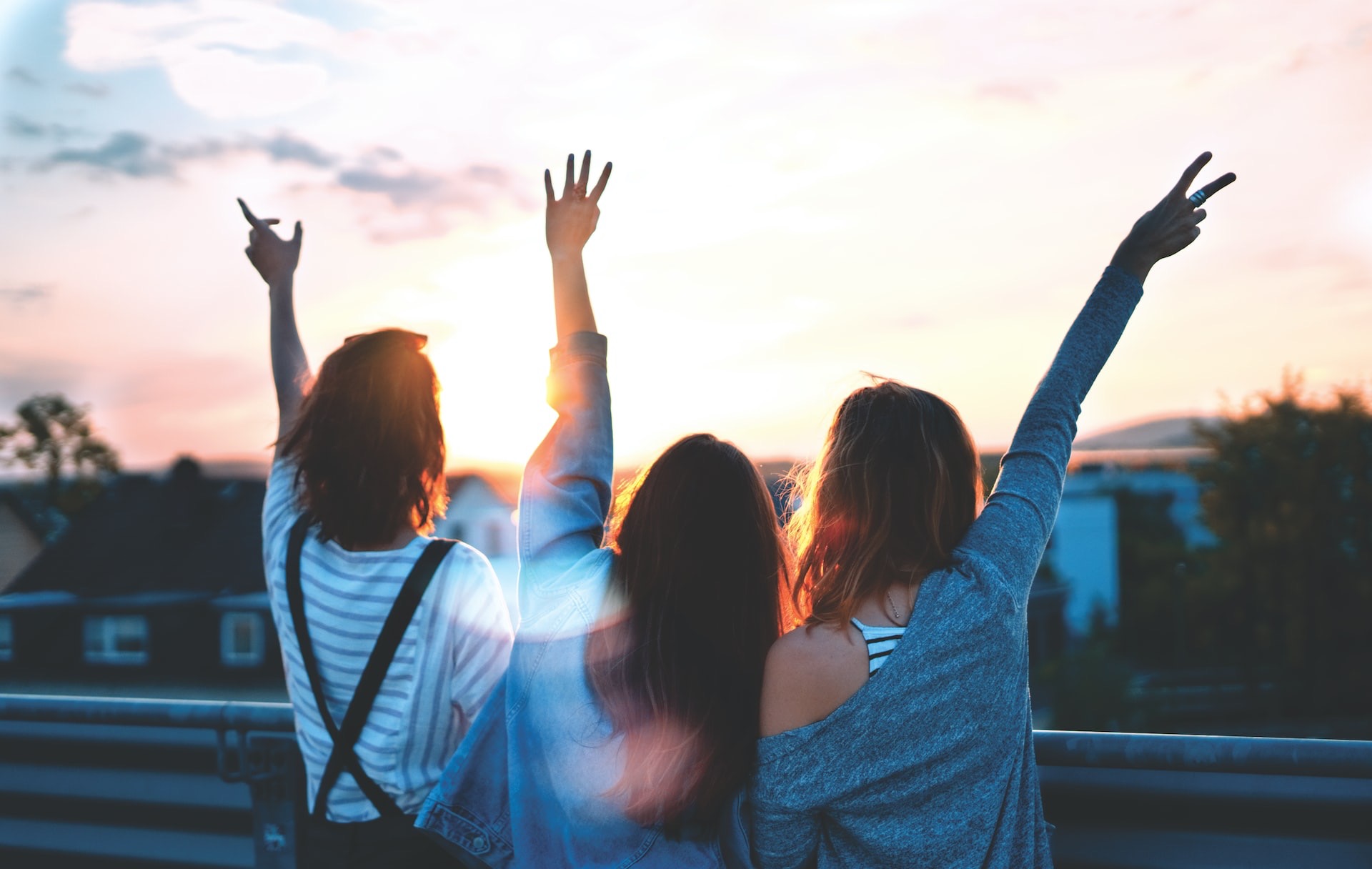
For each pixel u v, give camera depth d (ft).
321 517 5.55
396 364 5.58
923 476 4.66
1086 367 5.20
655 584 4.92
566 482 5.52
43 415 201.67
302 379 6.79
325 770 5.52
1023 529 4.72
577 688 5.06
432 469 5.68
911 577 4.62
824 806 4.46
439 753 5.55
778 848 4.60
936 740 4.37
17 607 122.62
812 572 4.89
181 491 132.46
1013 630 4.51
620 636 4.97
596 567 5.21
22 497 200.13
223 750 6.87
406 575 5.47
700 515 4.91
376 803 5.45
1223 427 163.84
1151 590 175.73
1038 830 4.66
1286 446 156.35
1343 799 5.08
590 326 5.91
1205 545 186.60
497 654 5.54
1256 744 5.08
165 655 119.24
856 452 4.70
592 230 6.07
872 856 4.49
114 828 7.45
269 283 7.05
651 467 5.10
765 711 4.60
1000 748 4.45
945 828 4.37
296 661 5.62
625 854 4.92
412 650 5.44
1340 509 153.58
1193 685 153.07
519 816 5.07
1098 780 5.48
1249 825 5.25
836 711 4.41
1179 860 5.37
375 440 5.49
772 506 5.12
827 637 4.52
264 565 5.94
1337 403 156.56
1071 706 135.54
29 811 7.72
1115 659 166.40
